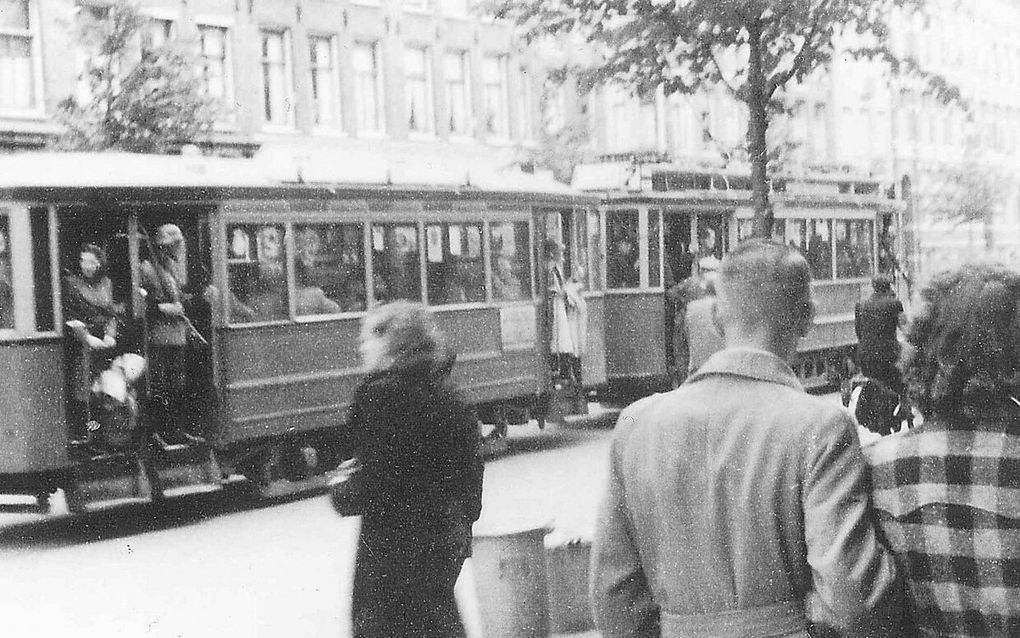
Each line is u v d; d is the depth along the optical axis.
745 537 3.04
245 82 27.61
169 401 13.29
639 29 14.76
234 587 9.49
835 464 3.00
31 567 10.59
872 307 9.62
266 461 14.00
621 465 3.24
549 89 29.69
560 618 7.37
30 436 12.24
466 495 5.37
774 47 14.73
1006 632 2.87
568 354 18.61
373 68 31.05
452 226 16.59
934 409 3.00
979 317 2.96
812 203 24.12
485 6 16.16
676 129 34.69
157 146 20.12
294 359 14.30
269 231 14.12
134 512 13.55
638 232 20.14
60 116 20.12
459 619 5.43
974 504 2.89
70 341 12.55
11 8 22.91
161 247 13.34
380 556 5.32
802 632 3.03
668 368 20.17
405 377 5.35
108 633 8.16
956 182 38.62
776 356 3.18
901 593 2.97
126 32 20.17
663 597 3.17
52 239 12.45
